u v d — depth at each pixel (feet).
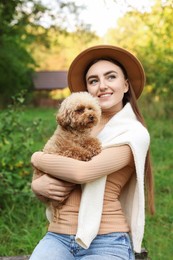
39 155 10.02
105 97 10.51
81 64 11.12
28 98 120.98
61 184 9.64
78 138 9.87
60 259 9.36
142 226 9.67
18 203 20.44
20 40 97.14
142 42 50.03
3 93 110.52
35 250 9.58
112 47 10.60
